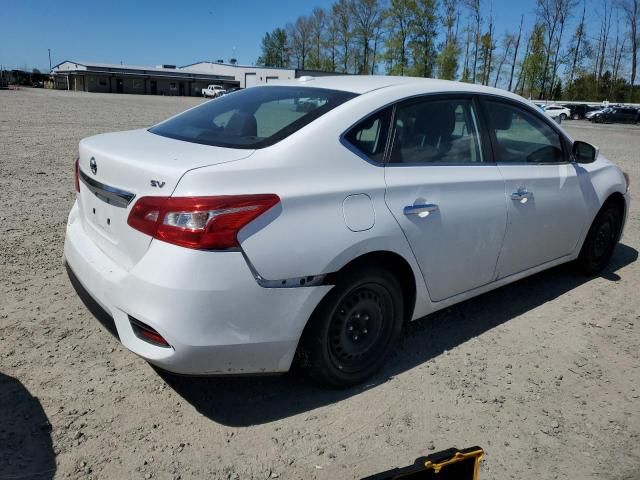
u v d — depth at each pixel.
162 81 85.25
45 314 3.62
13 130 14.80
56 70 90.31
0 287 3.97
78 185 3.23
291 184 2.58
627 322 4.08
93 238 2.94
